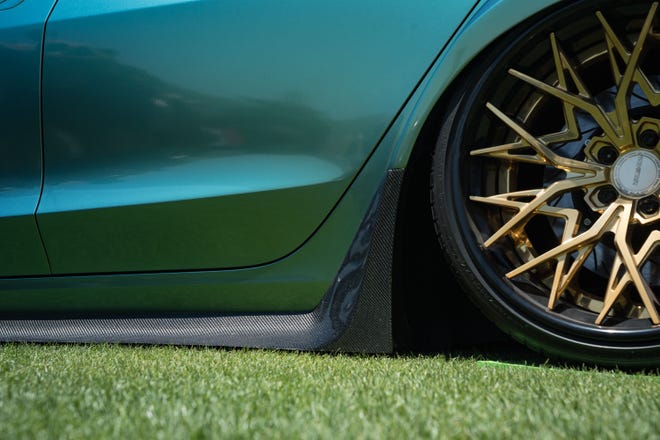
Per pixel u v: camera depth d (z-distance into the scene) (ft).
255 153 6.82
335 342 6.48
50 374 5.57
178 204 7.07
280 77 6.71
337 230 6.56
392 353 6.61
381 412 4.03
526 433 3.59
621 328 5.61
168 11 7.22
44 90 7.67
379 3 6.41
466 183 6.11
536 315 5.86
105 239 7.49
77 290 7.78
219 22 6.98
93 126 7.47
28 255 7.91
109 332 7.59
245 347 7.10
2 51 7.89
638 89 5.86
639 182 5.62
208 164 7.01
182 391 4.71
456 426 3.74
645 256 5.54
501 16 5.88
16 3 8.02
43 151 7.73
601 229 5.71
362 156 6.41
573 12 5.69
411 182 6.50
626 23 5.66
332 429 3.62
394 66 6.31
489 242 6.01
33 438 3.51
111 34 7.43
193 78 7.04
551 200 5.89
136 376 5.43
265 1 6.84
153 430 3.67
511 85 6.04
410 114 6.22
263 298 6.97
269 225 6.79
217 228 6.99
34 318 8.11
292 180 6.66
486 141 6.14
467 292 6.15
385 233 6.30
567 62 5.82
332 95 6.52
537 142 5.94
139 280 7.45
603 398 4.51
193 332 7.19
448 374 5.49
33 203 7.77
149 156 7.25
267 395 4.57
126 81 7.31
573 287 5.94
